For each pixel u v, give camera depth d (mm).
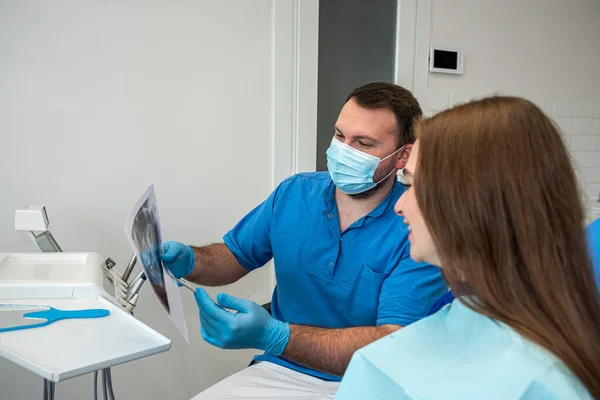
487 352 557
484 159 544
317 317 1347
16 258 1115
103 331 815
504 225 543
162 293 916
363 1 2057
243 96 1828
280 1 1825
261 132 1886
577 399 503
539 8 2438
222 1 1738
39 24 1496
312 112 1961
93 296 936
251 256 1446
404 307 1140
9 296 910
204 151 1791
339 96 2068
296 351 1011
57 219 1605
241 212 1896
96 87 1596
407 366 571
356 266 1263
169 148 1731
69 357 710
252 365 1370
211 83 1764
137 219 933
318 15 1930
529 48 2443
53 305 896
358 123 1192
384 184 1257
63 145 1580
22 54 1490
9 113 1501
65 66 1547
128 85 1638
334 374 1063
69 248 1634
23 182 1551
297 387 1228
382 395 562
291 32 1868
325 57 2008
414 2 2111
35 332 783
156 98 1686
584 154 2707
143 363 1796
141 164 1696
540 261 540
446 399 514
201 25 1718
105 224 1672
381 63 2145
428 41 2176
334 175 1238
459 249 572
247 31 1798
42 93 1529
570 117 2625
